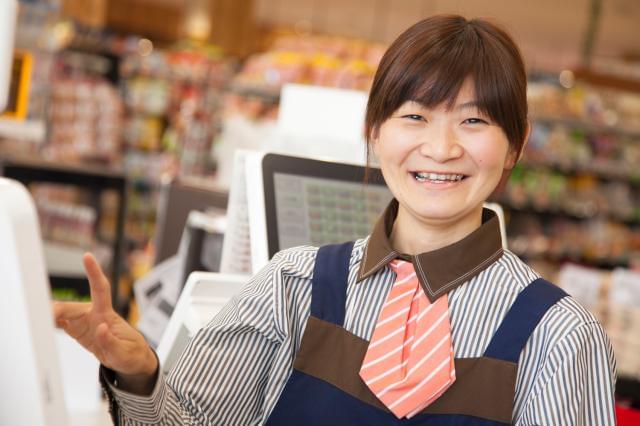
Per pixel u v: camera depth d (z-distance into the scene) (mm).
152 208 7043
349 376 1290
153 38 10547
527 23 13906
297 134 3064
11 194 788
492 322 1293
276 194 1847
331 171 1932
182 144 6988
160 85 7223
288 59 6301
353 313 1333
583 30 13688
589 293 4148
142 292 2590
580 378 1244
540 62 16594
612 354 1304
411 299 1310
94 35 7078
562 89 8086
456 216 1334
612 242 8586
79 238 4863
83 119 6613
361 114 2973
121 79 7121
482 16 1434
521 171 7926
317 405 1296
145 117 7180
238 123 3973
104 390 1208
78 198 6191
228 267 1977
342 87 6004
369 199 1961
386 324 1299
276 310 1356
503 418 1251
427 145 1314
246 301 1396
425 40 1326
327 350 1319
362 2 13359
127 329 1141
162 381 1210
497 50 1327
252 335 1394
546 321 1276
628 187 8789
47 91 4516
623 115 8188
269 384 1358
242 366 1390
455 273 1311
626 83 7793
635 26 13148
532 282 1322
